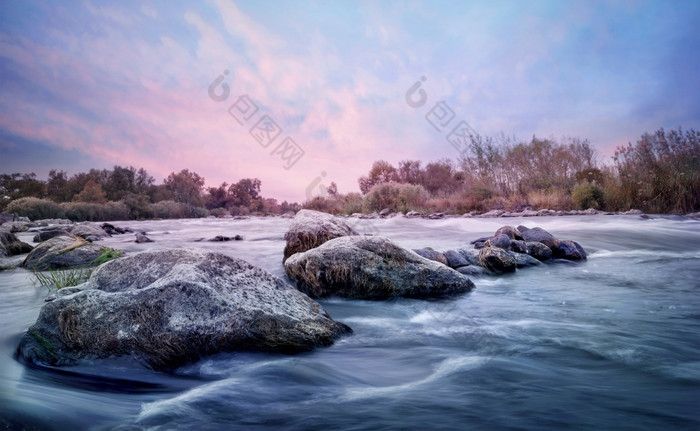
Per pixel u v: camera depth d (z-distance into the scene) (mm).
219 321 3688
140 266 4305
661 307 5352
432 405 2936
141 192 51562
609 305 5496
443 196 29984
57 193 52844
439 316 5133
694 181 18562
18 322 4543
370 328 4703
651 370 3453
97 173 52438
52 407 2707
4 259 8703
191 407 2920
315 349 3930
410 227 16766
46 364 3449
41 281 6648
